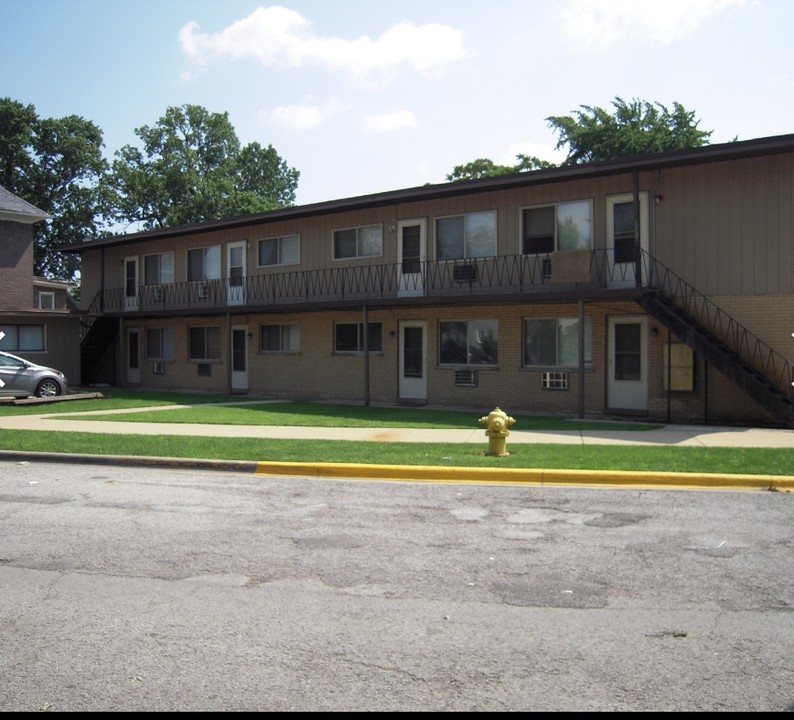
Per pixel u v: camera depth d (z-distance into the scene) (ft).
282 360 81.46
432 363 69.41
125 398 76.74
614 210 59.67
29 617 17.29
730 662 14.66
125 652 15.31
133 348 100.32
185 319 92.48
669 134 123.44
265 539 23.85
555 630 16.34
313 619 17.08
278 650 15.39
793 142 49.55
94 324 99.81
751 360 53.42
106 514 27.43
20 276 101.65
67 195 173.99
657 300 53.88
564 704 13.02
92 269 106.93
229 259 87.66
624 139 121.29
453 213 67.92
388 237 72.43
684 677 14.02
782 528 24.90
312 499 30.12
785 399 47.09
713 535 24.03
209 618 17.19
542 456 37.55
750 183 53.57
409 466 35.19
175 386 93.86
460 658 14.93
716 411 54.95
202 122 193.77
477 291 66.03
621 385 59.93
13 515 27.30
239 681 13.98
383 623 16.81
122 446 42.06
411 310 70.69
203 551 22.50
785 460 35.65
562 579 19.76
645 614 17.24
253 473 36.76
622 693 13.41
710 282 55.01
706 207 55.16
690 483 32.65
